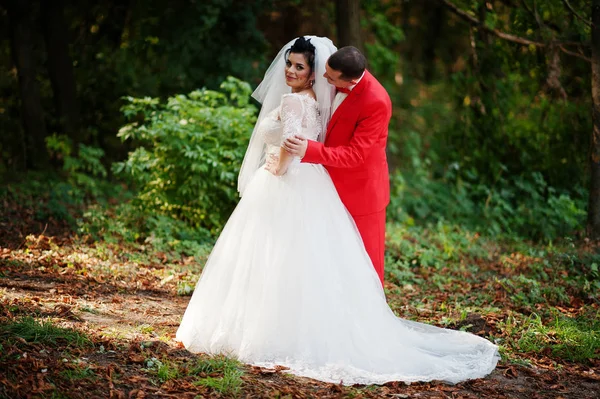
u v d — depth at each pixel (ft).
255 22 39.47
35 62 41.91
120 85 41.88
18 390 12.66
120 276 22.47
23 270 21.67
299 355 15.11
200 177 28.19
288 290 15.39
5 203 29.66
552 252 28.30
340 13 32.09
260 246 15.78
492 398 14.47
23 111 39.01
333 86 15.65
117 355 14.83
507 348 17.66
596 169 28.07
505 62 34.60
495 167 36.40
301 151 14.93
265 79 16.46
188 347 15.72
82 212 30.30
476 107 36.91
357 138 15.39
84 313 17.88
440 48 62.59
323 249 15.60
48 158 39.04
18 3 38.14
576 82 33.37
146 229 28.19
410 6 58.95
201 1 37.17
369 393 13.97
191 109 29.12
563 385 15.44
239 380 13.98
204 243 27.73
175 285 22.33
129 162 29.22
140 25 39.83
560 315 20.58
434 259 28.04
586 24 29.45
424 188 37.04
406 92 60.13
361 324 15.57
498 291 23.49
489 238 32.58
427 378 15.02
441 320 19.61
